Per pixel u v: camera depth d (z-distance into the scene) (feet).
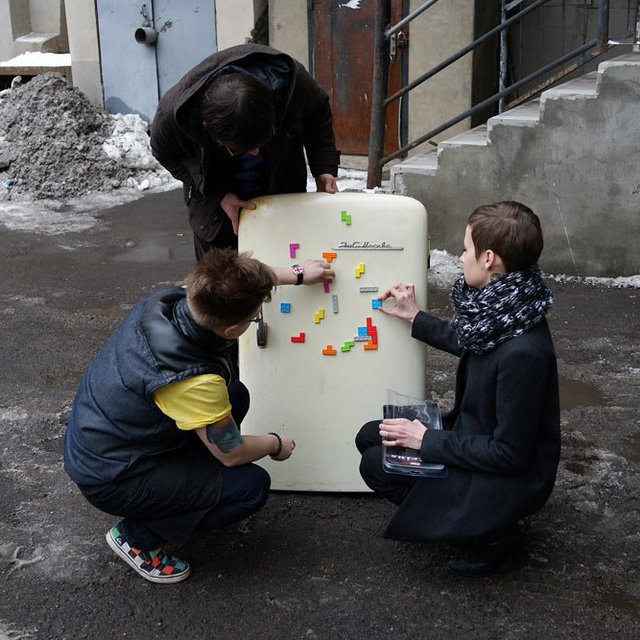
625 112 16.65
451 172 18.48
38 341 15.42
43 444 11.65
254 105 7.89
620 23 24.14
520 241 7.67
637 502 10.06
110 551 9.31
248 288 7.45
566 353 14.47
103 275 19.25
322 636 7.99
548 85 19.83
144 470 8.05
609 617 8.17
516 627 8.05
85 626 8.19
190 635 8.04
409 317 9.50
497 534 8.58
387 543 9.36
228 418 7.93
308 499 10.21
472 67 24.09
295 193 9.84
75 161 27.17
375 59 19.77
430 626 8.09
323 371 9.82
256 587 8.68
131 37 30.58
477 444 7.97
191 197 10.11
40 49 37.88
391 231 9.46
